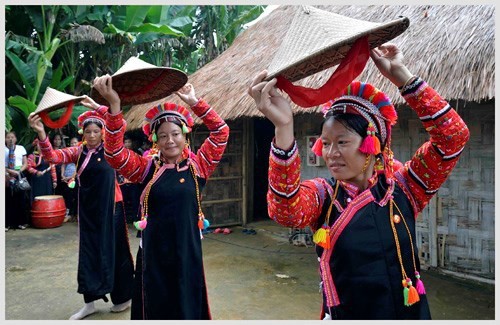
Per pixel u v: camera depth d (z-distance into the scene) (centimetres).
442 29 359
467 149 374
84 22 775
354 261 122
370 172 131
